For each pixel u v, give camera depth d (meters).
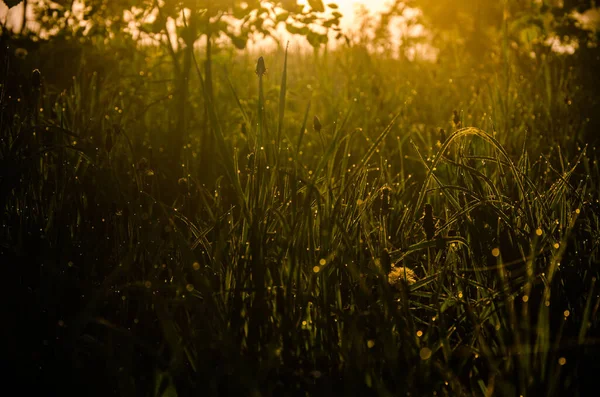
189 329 1.62
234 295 1.64
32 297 1.81
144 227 2.01
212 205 2.39
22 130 2.25
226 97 4.36
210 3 3.45
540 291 1.78
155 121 4.25
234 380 1.43
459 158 2.35
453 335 1.78
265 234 1.76
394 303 1.63
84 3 3.95
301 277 1.76
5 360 1.55
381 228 2.01
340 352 1.52
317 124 2.00
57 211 2.11
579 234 2.15
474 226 2.02
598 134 3.94
